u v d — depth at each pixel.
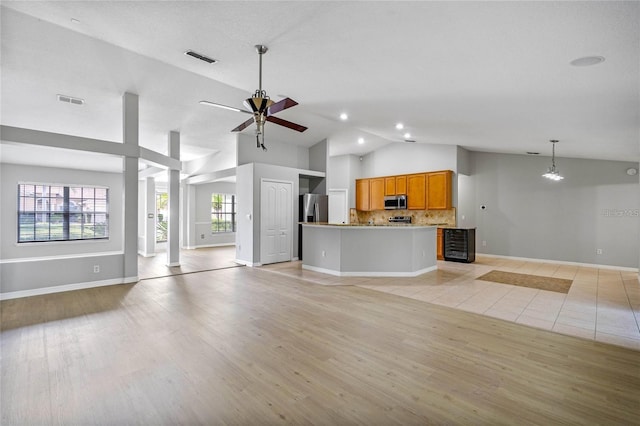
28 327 3.30
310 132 7.65
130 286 5.04
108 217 9.40
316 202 7.81
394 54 2.80
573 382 2.28
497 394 2.13
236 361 2.58
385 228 5.63
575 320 3.52
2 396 2.09
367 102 4.60
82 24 2.81
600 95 3.12
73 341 2.96
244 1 2.22
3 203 7.84
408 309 3.89
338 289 4.85
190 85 4.96
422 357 2.66
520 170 7.72
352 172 9.62
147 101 5.35
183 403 2.03
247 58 3.24
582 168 6.93
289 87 4.18
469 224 8.47
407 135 7.14
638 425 1.83
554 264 7.07
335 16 2.28
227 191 11.23
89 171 9.04
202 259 7.88
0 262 4.28
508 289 4.85
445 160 7.92
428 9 2.02
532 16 1.95
